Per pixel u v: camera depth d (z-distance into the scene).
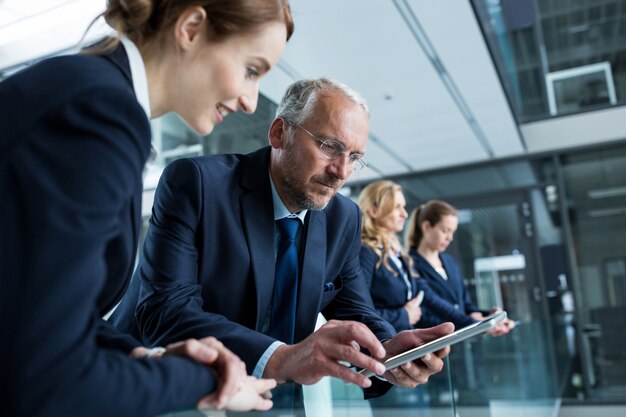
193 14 0.77
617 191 6.12
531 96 6.44
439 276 3.21
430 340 1.18
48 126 0.61
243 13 0.78
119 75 0.74
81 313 0.56
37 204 0.57
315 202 1.44
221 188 1.41
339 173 1.41
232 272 1.38
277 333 1.45
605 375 5.82
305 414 0.84
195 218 1.35
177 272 1.29
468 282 6.50
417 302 2.71
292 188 1.43
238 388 0.71
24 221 0.57
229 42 0.80
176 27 0.78
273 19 0.81
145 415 0.60
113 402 0.57
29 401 0.53
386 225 2.75
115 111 0.65
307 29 3.33
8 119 0.61
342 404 0.97
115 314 1.49
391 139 5.65
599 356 5.88
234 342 1.10
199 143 5.95
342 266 1.65
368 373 1.03
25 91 0.63
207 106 0.83
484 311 3.39
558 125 6.34
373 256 2.65
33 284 0.54
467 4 3.12
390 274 2.66
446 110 4.86
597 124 6.21
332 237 1.59
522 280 6.30
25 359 0.53
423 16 3.21
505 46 5.34
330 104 1.39
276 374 1.04
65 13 3.41
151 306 1.25
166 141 5.86
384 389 1.18
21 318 0.54
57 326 0.54
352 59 3.77
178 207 1.34
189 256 1.33
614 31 6.09
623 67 6.16
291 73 3.94
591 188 6.23
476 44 3.62
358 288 1.71
